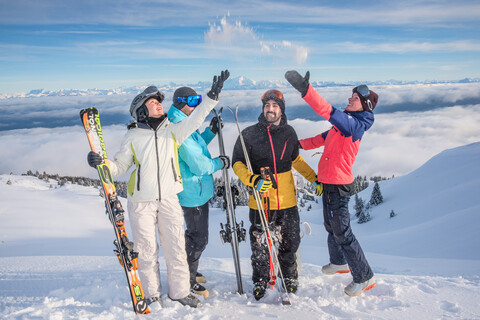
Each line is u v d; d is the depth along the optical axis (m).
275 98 2.92
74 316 2.40
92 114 2.66
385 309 2.56
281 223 3.10
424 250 35.91
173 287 2.73
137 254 2.53
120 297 2.86
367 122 2.92
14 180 93.44
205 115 2.64
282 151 3.04
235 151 3.12
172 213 2.76
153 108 2.73
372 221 67.94
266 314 2.52
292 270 3.06
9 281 3.34
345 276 3.32
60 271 3.65
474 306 2.54
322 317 2.45
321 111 2.71
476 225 36.66
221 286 3.21
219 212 55.44
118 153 2.78
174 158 2.79
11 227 44.34
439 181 71.62
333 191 2.98
